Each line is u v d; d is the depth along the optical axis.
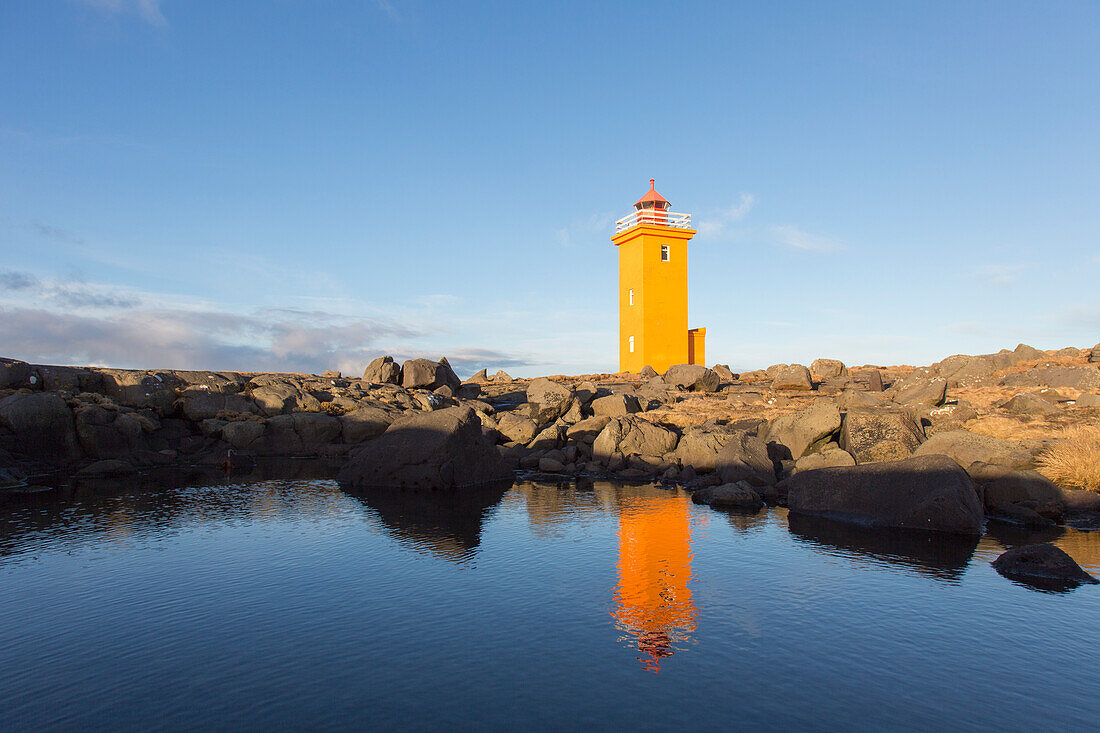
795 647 8.35
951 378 43.72
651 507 18.88
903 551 13.28
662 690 7.15
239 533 15.21
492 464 25.20
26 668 7.76
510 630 8.98
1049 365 44.50
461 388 49.44
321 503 19.50
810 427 24.36
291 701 6.90
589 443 31.72
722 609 9.81
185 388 34.16
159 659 8.01
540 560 12.71
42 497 20.47
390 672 7.63
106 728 6.35
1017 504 16.66
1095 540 14.09
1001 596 10.34
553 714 6.61
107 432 28.33
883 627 9.02
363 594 10.59
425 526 16.05
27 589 10.87
